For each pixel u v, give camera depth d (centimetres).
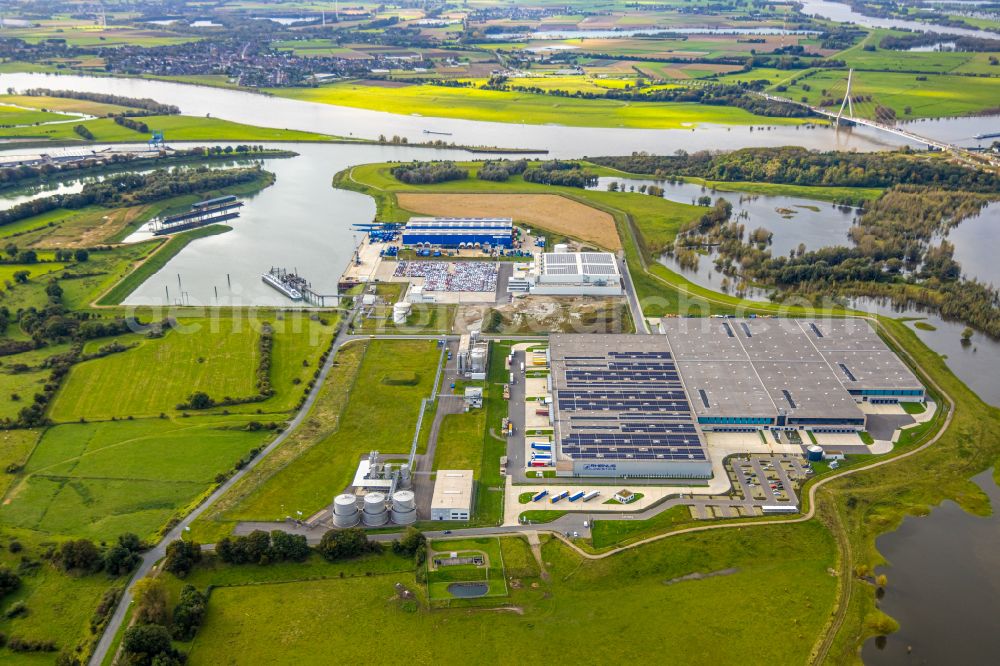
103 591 18450
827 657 17100
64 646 17000
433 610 18250
